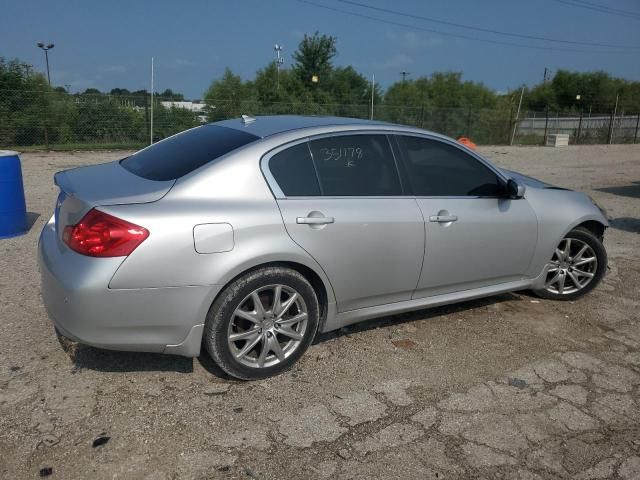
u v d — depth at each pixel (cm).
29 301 450
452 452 295
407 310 412
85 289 295
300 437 300
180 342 322
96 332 304
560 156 2186
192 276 312
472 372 376
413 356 394
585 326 459
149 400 325
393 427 313
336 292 370
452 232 409
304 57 3441
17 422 299
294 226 341
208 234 315
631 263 641
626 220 892
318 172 364
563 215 473
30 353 369
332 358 385
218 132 391
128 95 1981
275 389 343
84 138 1916
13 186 632
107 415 309
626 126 3459
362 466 281
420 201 398
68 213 324
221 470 272
